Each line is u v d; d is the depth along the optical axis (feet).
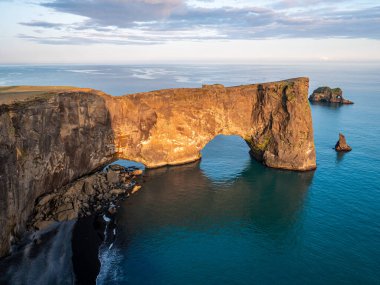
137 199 197.98
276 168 253.85
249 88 262.67
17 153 147.13
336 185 218.59
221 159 275.18
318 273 132.67
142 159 245.65
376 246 150.00
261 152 265.95
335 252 146.30
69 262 136.46
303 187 216.95
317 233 161.79
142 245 151.84
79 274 130.00
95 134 210.59
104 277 129.59
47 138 171.83
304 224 170.40
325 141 329.93
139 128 236.43
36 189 167.53
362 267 135.64
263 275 132.16
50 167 176.55
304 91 247.91
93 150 211.61
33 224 157.28
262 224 171.73
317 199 198.70
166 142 252.42
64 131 185.26
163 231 164.14
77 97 193.26
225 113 262.26
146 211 183.83
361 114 483.10
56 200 176.55
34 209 165.37
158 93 242.78
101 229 163.02
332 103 599.98
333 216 177.88
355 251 146.51
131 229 164.96
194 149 265.75
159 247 150.71
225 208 189.47
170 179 230.07
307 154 245.65
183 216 179.42
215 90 256.73
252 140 271.28
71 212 169.58
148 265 138.00
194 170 248.32
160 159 252.42
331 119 447.01
